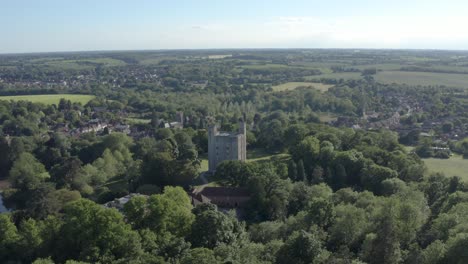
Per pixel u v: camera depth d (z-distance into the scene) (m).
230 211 190.12
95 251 137.00
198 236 146.25
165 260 131.25
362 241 147.12
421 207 170.50
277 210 195.75
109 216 146.38
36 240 151.88
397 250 131.75
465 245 122.81
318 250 127.88
